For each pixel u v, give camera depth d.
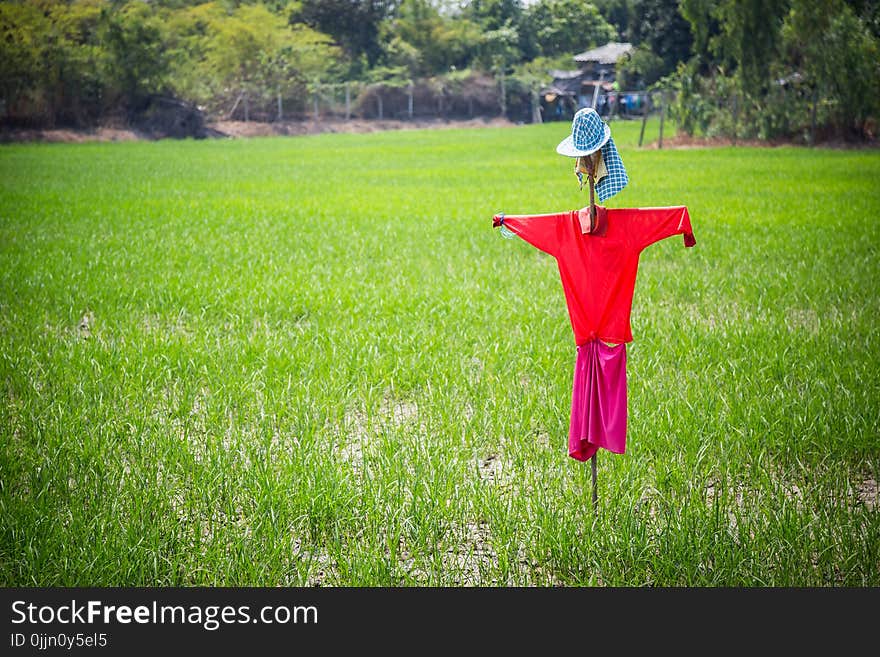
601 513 5.09
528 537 4.96
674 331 8.83
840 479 5.64
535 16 93.06
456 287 11.06
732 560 4.65
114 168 31.66
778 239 14.23
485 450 6.30
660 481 5.59
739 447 6.01
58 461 5.75
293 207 19.61
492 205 19.70
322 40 71.88
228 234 15.62
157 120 56.56
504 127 70.38
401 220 17.28
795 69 40.56
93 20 56.22
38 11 53.28
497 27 90.12
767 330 8.81
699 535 4.83
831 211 17.48
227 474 5.65
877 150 37.56
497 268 12.39
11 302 10.34
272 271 12.15
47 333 9.09
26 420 6.54
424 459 5.86
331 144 49.25
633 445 6.09
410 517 5.05
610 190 4.89
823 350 8.05
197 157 38.19
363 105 70.06
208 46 64.50
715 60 54.50
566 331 8.98
